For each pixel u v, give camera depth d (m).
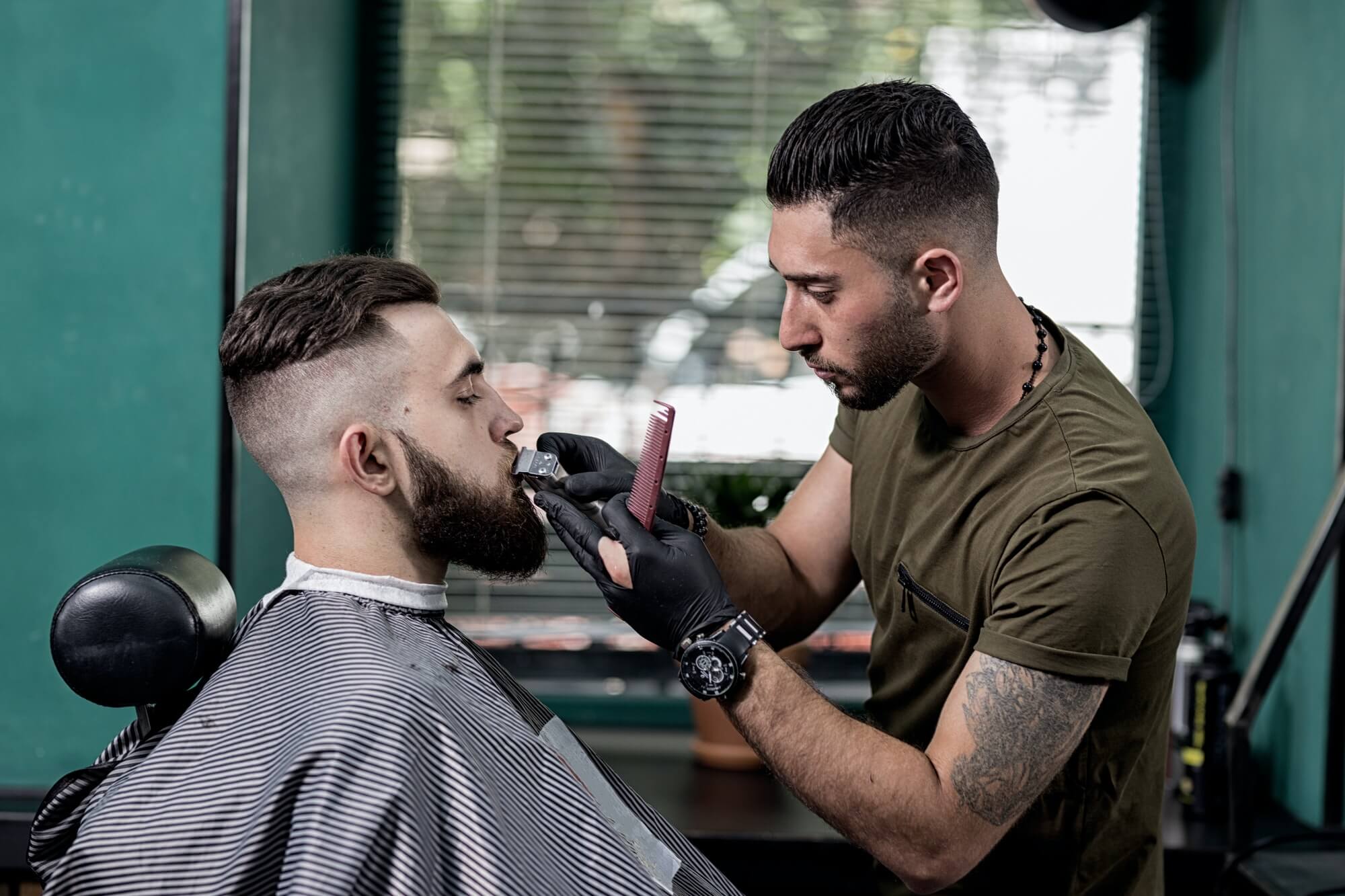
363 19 2.40
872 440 1.37
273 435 1.09
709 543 1.36
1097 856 1.27
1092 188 2.38
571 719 2.37
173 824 0.94
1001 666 1.11
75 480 1.80
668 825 1.28
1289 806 1.90
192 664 1.06
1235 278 2.13
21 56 1.77
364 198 2.43
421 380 1.10
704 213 2.41
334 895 0.88
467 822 0.94
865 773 1.10
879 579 1.34
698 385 2.42
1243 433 2.10
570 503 1.18
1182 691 1.98
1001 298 1.19
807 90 2.39
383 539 1.11
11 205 1.78
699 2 2.38
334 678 0.97
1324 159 1.81
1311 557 1.66
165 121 1.78
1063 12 2.02
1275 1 1.98
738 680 1.14
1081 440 1.16
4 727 1.81
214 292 1.79
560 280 2.42
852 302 1.13
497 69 2.40
